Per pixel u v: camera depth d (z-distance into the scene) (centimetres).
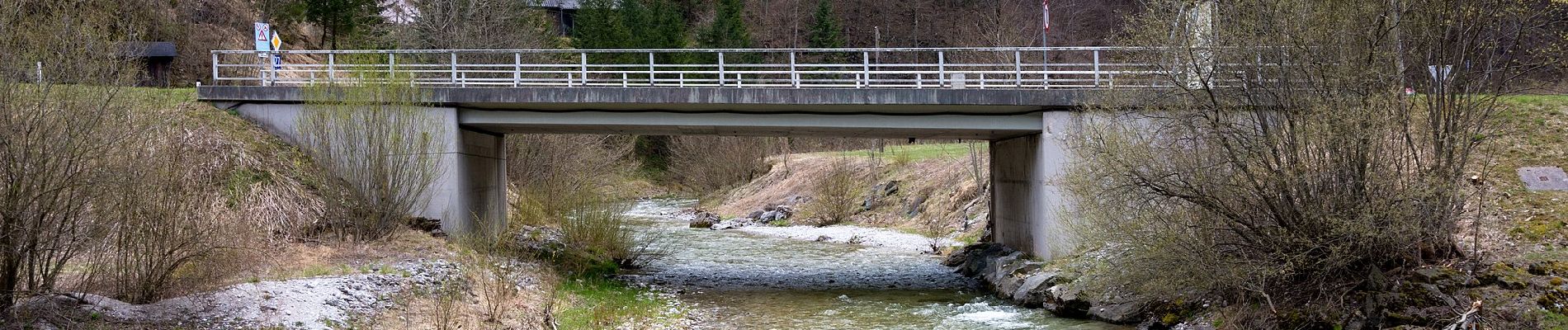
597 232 2177
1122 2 4631
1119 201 1295
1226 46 1254
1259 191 1200
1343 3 1216
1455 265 1212
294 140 1991
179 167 1179
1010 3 5200
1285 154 1214
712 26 6494
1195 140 1268
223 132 1866
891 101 1808
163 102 1259
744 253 2625
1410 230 1173
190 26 3816
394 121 1816
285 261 1532
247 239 1305
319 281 1376
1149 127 1338
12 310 1016
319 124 1778
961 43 5047
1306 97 1212
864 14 7331
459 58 3875
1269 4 1230
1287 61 1222
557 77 4338
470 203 2097
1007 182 2275
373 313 1294
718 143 5359
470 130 2106
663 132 2216
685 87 1861
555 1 8094
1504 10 1239
